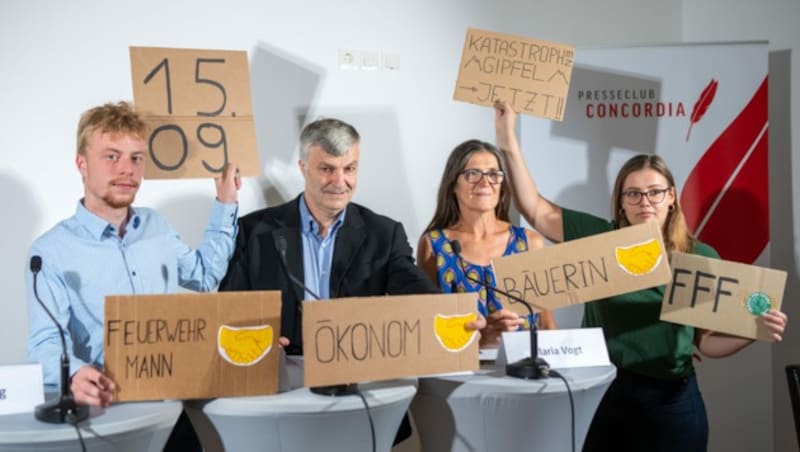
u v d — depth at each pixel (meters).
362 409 1.76
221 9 2.85
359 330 1.80
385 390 1.83
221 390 1.76
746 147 3.22
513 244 2.68
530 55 2.71
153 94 2.29
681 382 2.47
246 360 1.77
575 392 1.92
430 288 2.27
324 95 3.02
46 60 2.61
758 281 2.27
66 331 1.89
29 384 1.68
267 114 2.92
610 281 2.20
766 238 3.21
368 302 1.81
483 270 2.60
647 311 2.45
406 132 3.16
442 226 2.74
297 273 2.35
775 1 3.42
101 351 1.95
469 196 2.64
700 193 3.22
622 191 2.56
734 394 3.19
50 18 2.61
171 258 2.14
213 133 2.33
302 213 2.43
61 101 2.63
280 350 1.86
